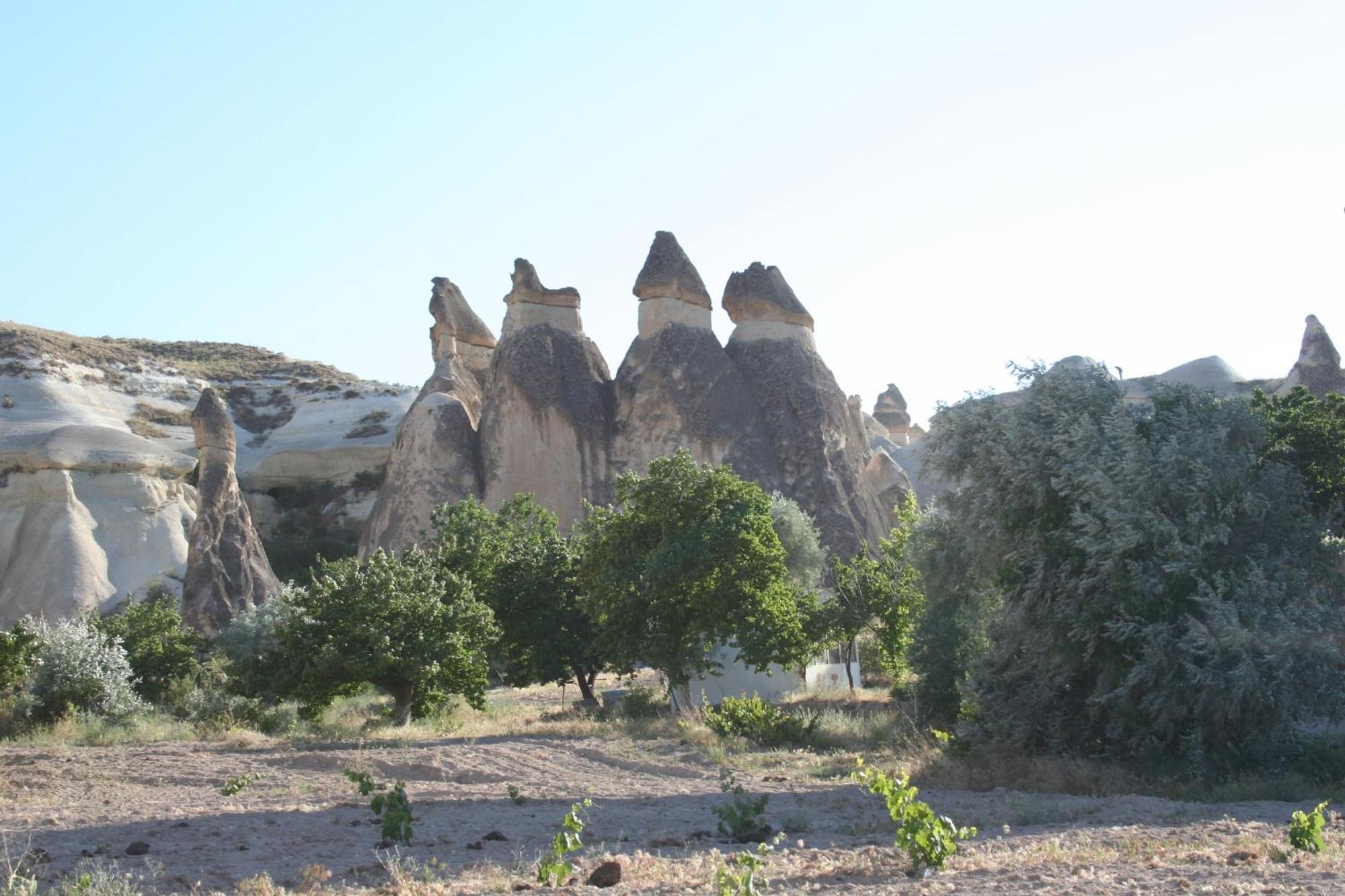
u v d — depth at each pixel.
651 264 66.69
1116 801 14.54
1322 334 51.31
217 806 14.37
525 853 10.70
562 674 35.34
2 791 16.44
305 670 28.78
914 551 22.64
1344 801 14.71
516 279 67.75
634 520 30.75
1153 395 19.53
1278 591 17.06
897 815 8.99
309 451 89.00
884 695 36.31
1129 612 17.16
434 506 63.59
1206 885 8.03
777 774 18.70
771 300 67.38
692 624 29.62
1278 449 19.86
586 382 65.75
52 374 90.00
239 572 57.22
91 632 32.38
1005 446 19.39
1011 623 18.86
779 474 62.69
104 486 70.56
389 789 16.28
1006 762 17.80
